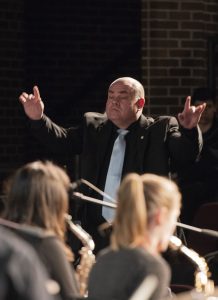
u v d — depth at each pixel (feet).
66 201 26.09
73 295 24.58
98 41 67.15
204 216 45.70
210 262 40.24
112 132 39.52
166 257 39.09
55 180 25.96
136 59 67.15
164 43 57.26
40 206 25.67
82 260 31.14
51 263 24.63
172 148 38.58
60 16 66.90
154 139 38.93
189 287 34.96
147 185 24.11
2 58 63.46
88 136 39.73
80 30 67.15
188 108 37.45
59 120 66.74
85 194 38.99
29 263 15.64
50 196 25.75
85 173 39.37
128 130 39.27
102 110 67.05
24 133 64.03
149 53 57.26
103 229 37.01
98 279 23.29
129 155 39.04
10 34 63.77
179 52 57.41
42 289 15.72
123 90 39.14
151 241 24.00
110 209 38.45
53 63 66.85
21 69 64.13
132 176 24.07
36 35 66.54
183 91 57.41
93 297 23.07
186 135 37.88
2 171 62.13
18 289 15.48
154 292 22.50
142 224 23.66
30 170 25.99
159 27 57.16
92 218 38.73
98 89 67.21
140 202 23.70
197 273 32.12
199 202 51.85
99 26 67.31
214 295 28.53
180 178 52.03
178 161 38.81
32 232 21.31
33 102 39.70
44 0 66.64
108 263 23.26
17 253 15.65
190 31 57.57
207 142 52.34
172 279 40.91
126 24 67.41
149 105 57.16
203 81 58.13
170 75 57.36
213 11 58.85
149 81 57.26
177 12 57.41
